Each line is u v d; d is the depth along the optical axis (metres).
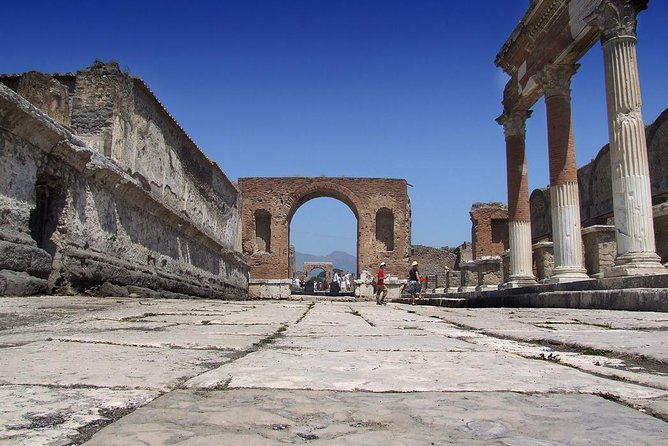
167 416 1.93
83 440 1.67
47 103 14.15
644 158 13.35
